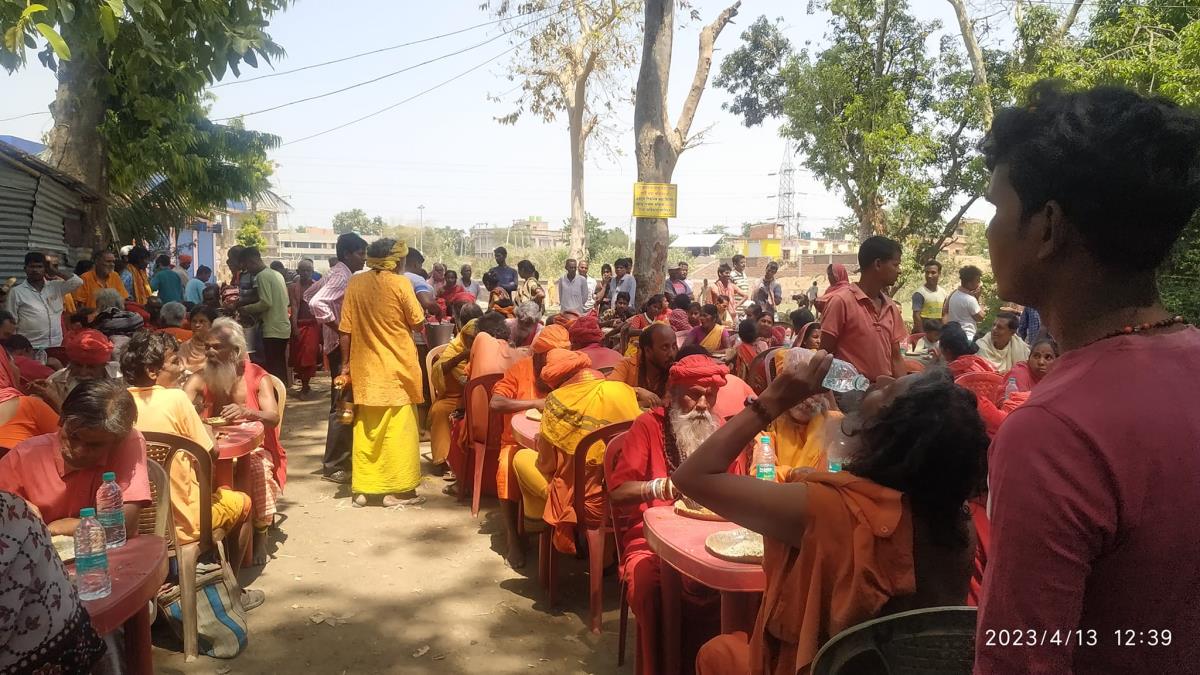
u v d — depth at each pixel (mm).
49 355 9422
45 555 1809
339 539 5840
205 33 7098
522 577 5211
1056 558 1069
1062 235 1180
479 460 6414
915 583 2000
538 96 25609
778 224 63906
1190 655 1090
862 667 1808
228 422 5164
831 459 2439
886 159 19078
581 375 4969
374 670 4027
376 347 6367
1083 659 1120
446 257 66812
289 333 10922
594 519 4453
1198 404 1092
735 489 2107
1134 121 1136
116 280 11203
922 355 8375
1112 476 1062
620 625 4129
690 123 12289
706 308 9391
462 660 4145
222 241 39500
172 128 14617
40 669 1762
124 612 2611
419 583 5094
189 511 4164
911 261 20141
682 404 3746
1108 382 1113
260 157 17000
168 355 4438
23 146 17062
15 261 11945
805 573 2076
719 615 3695
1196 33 12719
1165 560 1066
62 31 6098
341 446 7316
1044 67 15344
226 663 4055
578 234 25156
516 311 7188
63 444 3215
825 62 20766
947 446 1984
